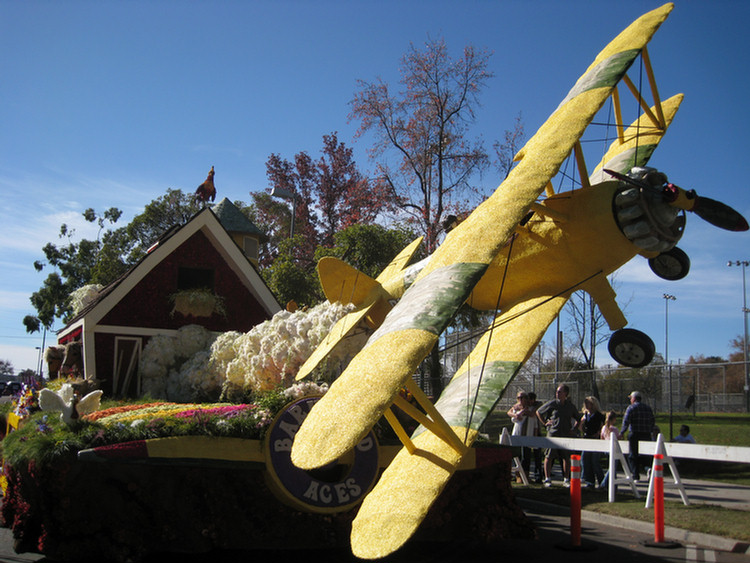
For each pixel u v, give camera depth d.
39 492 4.92
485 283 7.28
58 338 12.91
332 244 36.50
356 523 4.41
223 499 5.30
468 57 22.41
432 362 17.20
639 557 5.97
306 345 7.75
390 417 5.08
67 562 5.17
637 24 6.88
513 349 6.21
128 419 5.54
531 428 11.36
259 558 5.71
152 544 5.09
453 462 4.86
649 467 11.48
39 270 43.38
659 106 7.73
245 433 5.38
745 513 7.50
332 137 39.69
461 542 6.67
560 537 6.95
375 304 8.63
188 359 9.40
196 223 10.16
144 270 9.84
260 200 40.94
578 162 7.21
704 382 16.94
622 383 17.47
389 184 23.20
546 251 6.79
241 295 10.50
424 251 21.50
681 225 6.68
